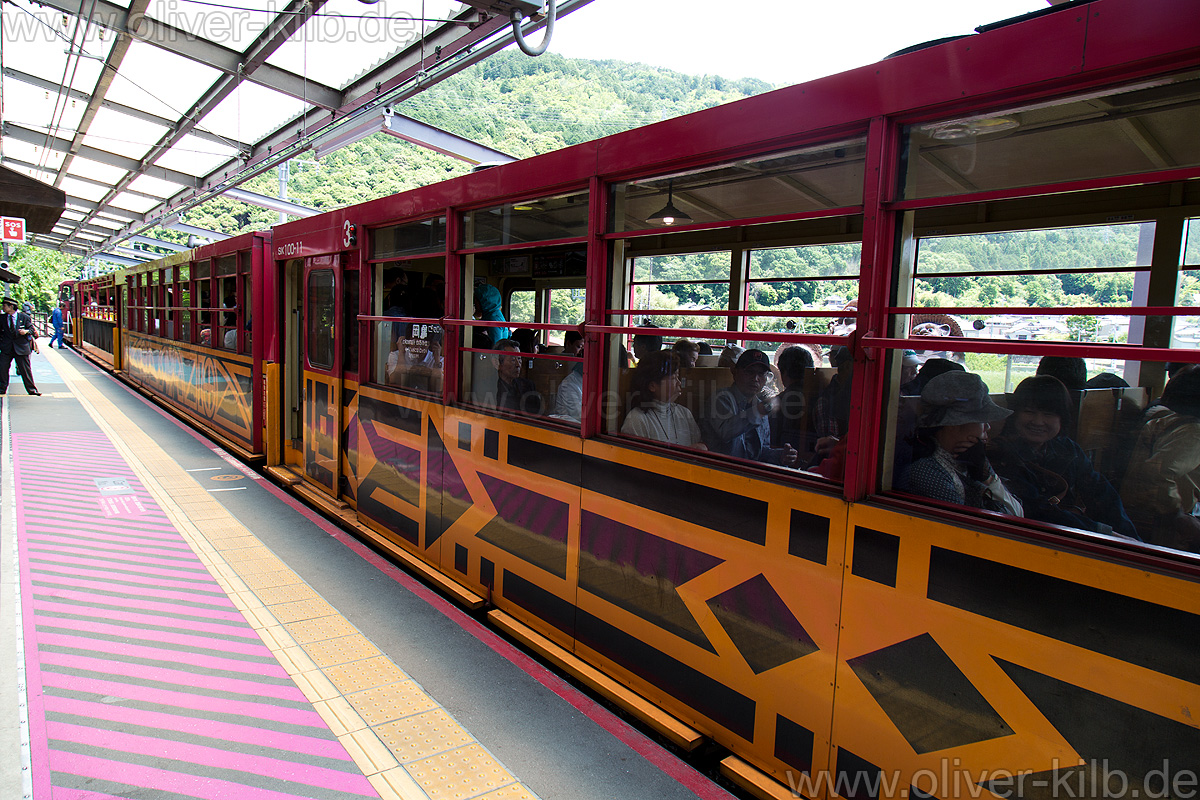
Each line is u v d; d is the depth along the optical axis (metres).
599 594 3.11
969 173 2.22
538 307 4.54
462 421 4.02
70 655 3.20
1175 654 1.60
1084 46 1.70
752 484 2.44
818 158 2.31
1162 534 1.91
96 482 6.39
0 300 11.72
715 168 2.61
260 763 2.50
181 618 3.64
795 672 2.33
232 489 6.30
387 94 7.65
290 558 4.58
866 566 2.13
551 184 3.26
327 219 5.70
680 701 2.75
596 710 2.92
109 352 18.12
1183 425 1.92
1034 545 1.80
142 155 13.59
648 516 2.85
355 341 5.44
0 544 4.64
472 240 3.93
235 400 8.08
